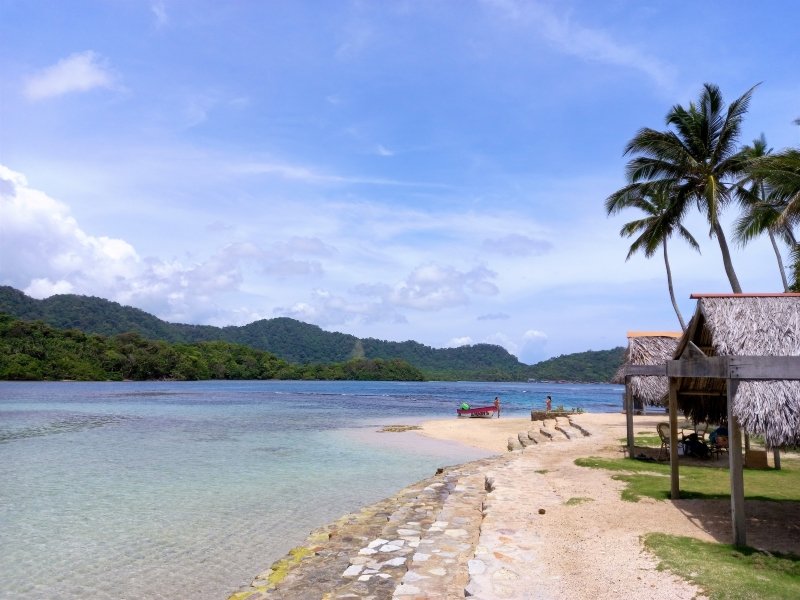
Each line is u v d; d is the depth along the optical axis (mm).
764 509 10109
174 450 24172
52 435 29312
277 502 14656
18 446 25062
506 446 27547
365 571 8227
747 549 7684
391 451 24844
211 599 8484
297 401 67250
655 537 8273
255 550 10766
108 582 9180
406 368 198000
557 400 83312
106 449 24312
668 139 27969
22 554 10508
